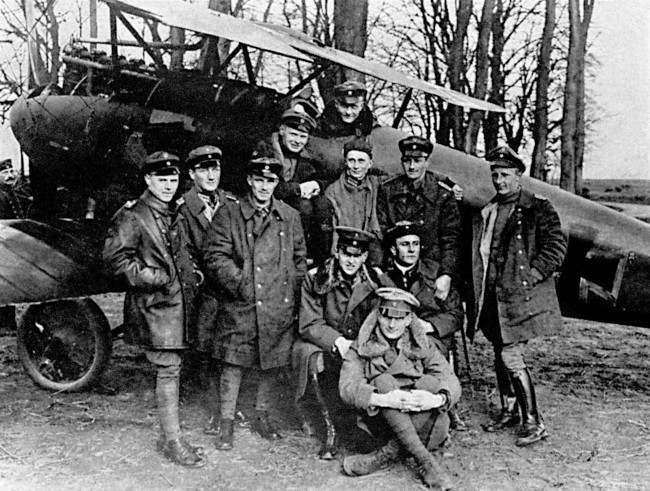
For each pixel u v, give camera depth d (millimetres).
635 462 4191
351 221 4770
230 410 4426
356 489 3762
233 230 4367
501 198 4609
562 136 12133
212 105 5836
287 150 4965
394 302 3984
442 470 3938
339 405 4449
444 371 4086
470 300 4938
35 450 4332
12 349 7156
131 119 6102
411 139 4652
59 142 6508
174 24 4285
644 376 6379
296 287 4523
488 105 6145
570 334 8586
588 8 13883
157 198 4188
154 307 4102
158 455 4258
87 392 5570
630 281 5219
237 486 3803
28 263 4934
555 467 4113
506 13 17906
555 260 4473
